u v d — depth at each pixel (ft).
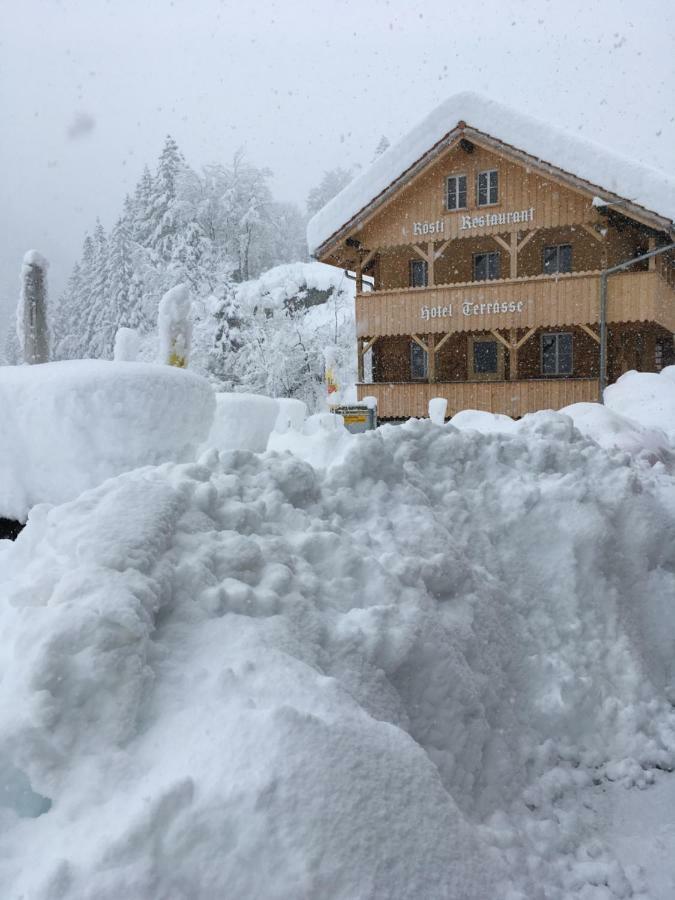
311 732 5.87
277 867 5.16
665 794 9.02
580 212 65.92
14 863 5.20
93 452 12.48
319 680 6.71
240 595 7.53
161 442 12.77
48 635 6.04
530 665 10.35
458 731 8.27
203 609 7.35
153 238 173.99
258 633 7.14
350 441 11.94
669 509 13.55
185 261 163.43
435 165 70.90
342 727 6.11
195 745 5.82
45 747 5.71
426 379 76.69
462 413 32.24
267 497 9.70
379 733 6.39
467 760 8.25
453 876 5.67
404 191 71.51
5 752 5.61
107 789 5.57
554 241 70.44
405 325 73.00
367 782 5.79
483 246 73.51
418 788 6.06
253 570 8.23
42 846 5.28
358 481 11.09
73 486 12.60
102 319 177.06
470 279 74.54
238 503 9.16
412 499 11.21
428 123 69.92
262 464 10.37
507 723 9.32
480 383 69.92
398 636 8.04
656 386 51.03
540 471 13.05
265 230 182.29
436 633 8.55
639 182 61.72
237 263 172.86
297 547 8.98
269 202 187.11
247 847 5.19
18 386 12.72
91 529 7.54
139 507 8.09
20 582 7.52
